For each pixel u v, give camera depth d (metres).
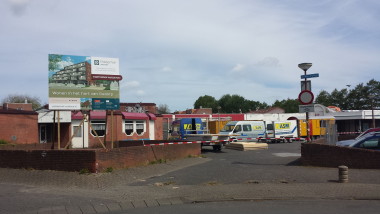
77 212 8.21
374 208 8.02
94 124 32.94
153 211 8.21
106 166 13.43
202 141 24.06
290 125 38.69
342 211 7.74
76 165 13.27
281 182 11.22
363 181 10.97
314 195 9.44
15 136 26.52
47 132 33.03
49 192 10.43
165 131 44.09
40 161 13.99
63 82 16.55
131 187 11.12
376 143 14.12
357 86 80.94
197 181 11.92
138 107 39.16
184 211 8.12
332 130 24.36
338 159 13.94
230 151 25.09
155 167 15.41
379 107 76.75
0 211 8.15
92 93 16.94
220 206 8.65
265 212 7.80
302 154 14.95
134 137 35.38
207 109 73.00
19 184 11.83
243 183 11.30
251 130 33.25
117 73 17.36
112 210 8.45
